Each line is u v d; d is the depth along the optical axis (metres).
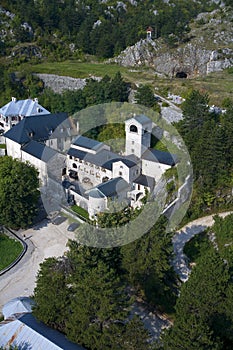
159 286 43.62
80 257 38.56
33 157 77.12
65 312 36.06
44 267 39.53
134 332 32.47
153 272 43.31
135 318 33.62
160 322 44.09
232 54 133.38
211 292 34.94
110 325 32.84
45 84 123.12
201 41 141.75
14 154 84.00
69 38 157.25
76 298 34.84
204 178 59.12
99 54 149.38
